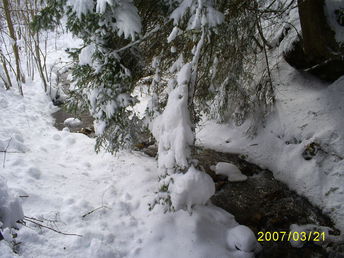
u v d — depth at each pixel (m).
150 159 4.15
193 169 2.69
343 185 3.36
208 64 3.34
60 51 8.14
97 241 2.66
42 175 3.40
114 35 2.83
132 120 3.45
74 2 2.46
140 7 2.95
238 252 2.83
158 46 3.25
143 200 3.30
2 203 2.33
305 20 3.67
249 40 3.72
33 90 6.04
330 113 3.80
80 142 4.45
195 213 3.06
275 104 4.31
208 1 2.52
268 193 3.71
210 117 4.86
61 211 2.94
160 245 2.82
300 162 3.75
